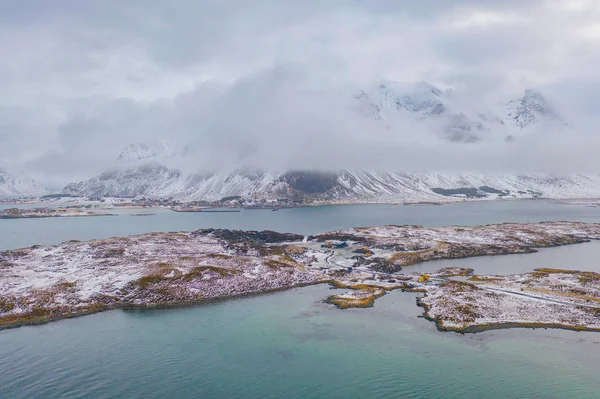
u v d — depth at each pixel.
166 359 70.81
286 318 90.69
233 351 73.62
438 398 58.16
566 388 60.47
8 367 68.12
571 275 118.00
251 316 92.31
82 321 90.12
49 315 92.69
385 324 86.19
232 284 114.81
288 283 119.44
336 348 74.50
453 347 74.56
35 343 78.00
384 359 69.94
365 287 114.06
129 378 64.38
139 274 118.19
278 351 73.50
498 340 77.25
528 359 69.62
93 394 59.84
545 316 87.81
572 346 74.38
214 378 64.19
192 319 90.88
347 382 62.69
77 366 68.38
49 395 59.47
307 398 58.66
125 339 79.69
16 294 101.88
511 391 59.75
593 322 84.56
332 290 113.38
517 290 105.62
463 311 89.94
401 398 58.31
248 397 59.03
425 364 68.12
